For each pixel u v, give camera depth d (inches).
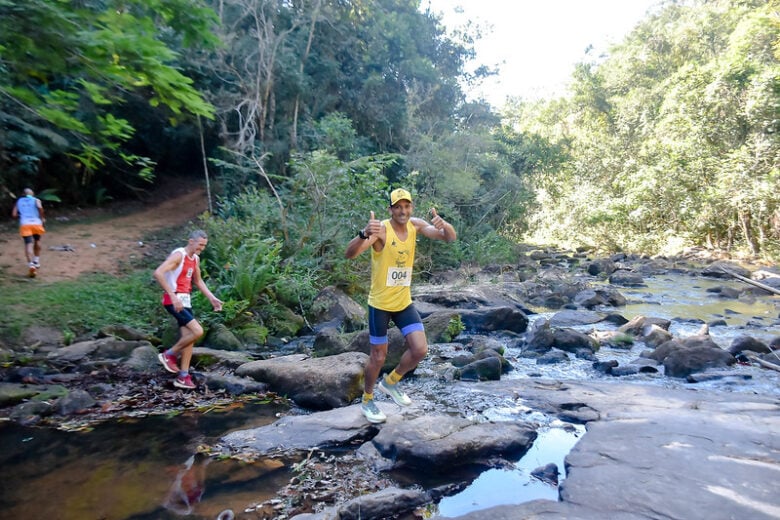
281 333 338.0
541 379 242.8
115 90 279.9
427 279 584.7
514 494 134.8
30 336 282.8
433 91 884.6
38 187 714.2
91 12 187.0
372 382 172.7
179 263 225.3
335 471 145.9
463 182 693.9
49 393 205.3
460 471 147.7
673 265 747.4
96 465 148.9
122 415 190.5
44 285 367.6
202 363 253.4
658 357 275.1
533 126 1936.5
